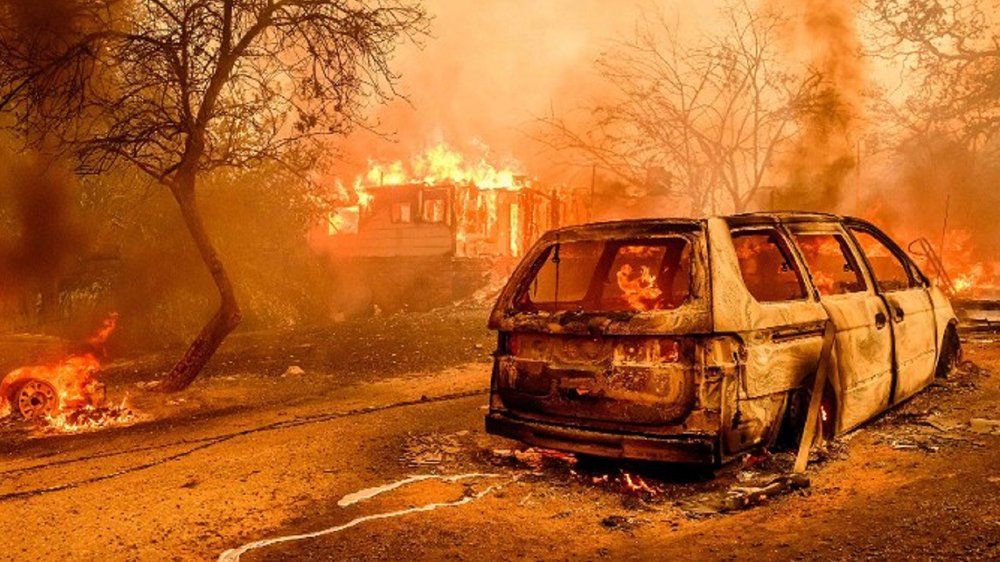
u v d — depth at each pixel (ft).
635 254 30.30
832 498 13.33
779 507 13.21
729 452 13.84
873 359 17.84
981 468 13.88
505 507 14.37
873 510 12.36
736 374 14.01
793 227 17.31
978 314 39.93
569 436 15.06
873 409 17.88
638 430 14.29
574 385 15.12
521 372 16.07
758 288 21.43
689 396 13.78
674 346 14.02
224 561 12.20
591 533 12.87
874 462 15.24
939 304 22.11
